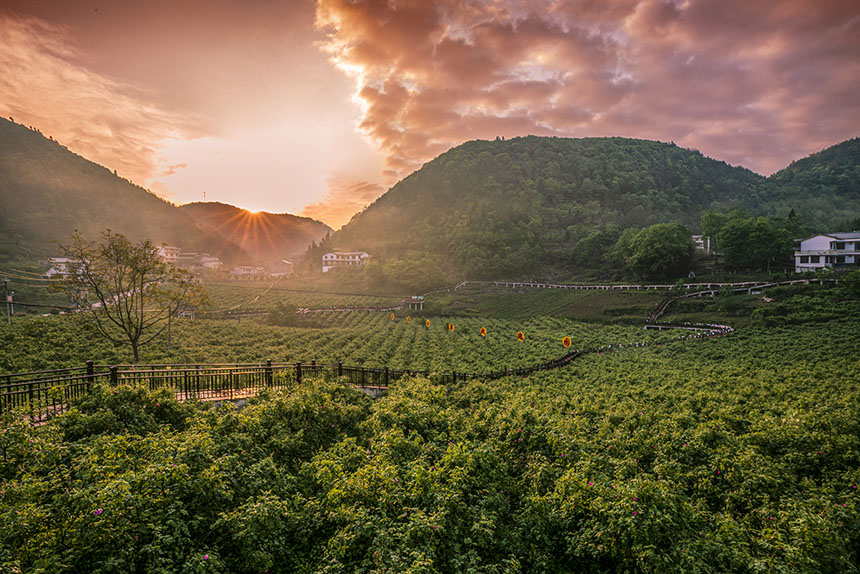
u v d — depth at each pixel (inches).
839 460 436.8
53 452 319.0
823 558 284.5
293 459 422.0
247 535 272.7
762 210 5969.5
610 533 295.6
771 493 367.2
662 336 2082.9
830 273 2405.3
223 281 4591.5
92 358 1113.4
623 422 583.5
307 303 3437.5
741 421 575.5
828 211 5821.9
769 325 1995.6
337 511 307.4
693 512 321.4
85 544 237.9
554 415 584.4
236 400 603.2
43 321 1432.1
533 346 1876.2
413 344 1962.4
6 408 421.4
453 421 523.2
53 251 4067.4
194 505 292.7
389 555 264.1
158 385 629.6
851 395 762.8
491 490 355.3
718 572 274.1
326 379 789.2
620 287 3331.7
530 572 306.0
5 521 231.1
